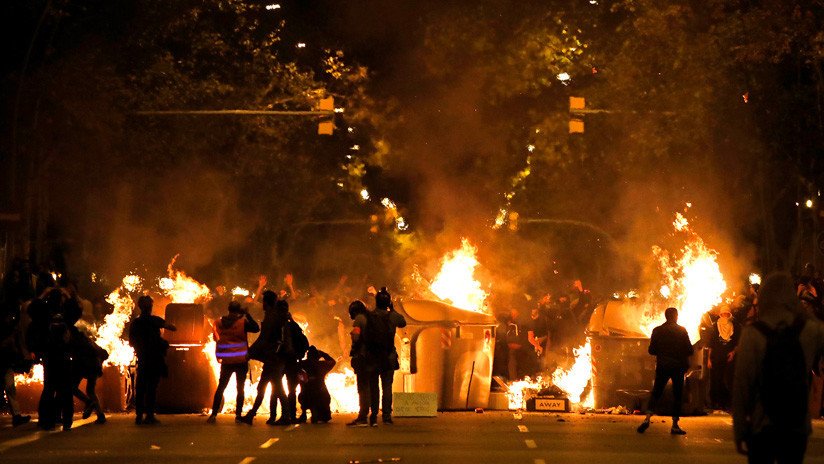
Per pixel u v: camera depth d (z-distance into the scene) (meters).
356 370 26.72
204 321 30.73
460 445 22.39
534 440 23.38
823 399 30.08
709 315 32.62
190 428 26.08
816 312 29.53
